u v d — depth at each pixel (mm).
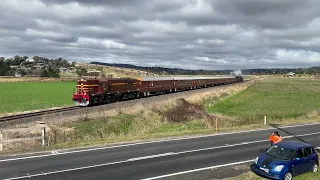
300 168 16156
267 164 15711
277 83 127188
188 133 27750
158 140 24297
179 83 69938
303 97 70250
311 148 17078
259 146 23250
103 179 14625
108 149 20719
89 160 17797
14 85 95375
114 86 45781
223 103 58094
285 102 60188
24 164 16609
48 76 145125
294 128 32781
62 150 20000
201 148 21984
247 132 29484
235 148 22375
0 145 19469
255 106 54062
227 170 17016
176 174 15922
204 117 37156
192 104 46938
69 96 60625
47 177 14625
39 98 56031
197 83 80562
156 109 37938
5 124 26109
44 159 17719
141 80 54000
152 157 19031
